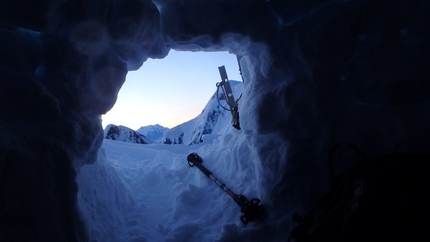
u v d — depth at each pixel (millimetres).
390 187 1336
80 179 1890
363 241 1272
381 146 1838
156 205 2520
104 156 2479
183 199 2422
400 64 1773
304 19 1811
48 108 1371
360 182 1414
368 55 1813
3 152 1221
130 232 2066
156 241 2078
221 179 2590
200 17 1752
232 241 1911
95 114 1689
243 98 2289
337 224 1426
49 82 1415
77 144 1478
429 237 1188
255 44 1871
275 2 1783
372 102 1854
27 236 1271
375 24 1790
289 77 1867
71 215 1410
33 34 1434
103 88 1658
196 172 2842
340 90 1838
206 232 2107
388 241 1241
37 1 1335
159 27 1802
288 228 1859
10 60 1324
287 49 1826
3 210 1221
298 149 1854
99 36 1531
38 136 1345
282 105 1851
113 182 2309
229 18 1759
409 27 1786
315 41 1757
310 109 1815
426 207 1247
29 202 1279
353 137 1841
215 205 2371
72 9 1430
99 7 1491
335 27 1741
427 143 1780
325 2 1775
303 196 1872
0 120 1293
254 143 2025
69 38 1476
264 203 1965
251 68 2111
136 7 1605
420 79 1756
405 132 1805
